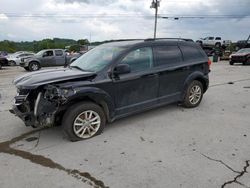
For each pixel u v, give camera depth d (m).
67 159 3.65
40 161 3.61
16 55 25.86
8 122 5.29
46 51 19.91
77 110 4.14
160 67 5.25
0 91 9.05
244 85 9.49
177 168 3.35
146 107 5.14
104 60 4.75
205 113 5.74
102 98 4.41
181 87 5.79
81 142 4.22
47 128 4.89
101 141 4.25
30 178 3.18
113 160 3.60
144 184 3.01
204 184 2.99
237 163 3.46
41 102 4.04
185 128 4.81
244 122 5.12
